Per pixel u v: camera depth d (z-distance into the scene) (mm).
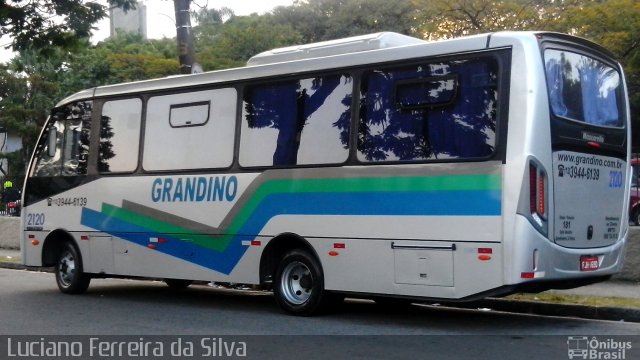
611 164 9781
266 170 10758
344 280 9906
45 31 15422
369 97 9844
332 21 47281
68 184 13406
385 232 9523
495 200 8648
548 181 8680
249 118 11055
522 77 8625
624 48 25562
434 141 9203
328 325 9906
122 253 12555
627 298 11070
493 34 8906
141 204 12289
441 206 9062
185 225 11680
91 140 13156
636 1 25891
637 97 26719
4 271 18125
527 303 11031
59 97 37000
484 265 8688
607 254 9633
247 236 10922
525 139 8539
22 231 14102
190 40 15195
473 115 8914
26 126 36250
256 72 11039
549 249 8688
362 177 9789
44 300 12711
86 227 13086
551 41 9016
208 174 11445
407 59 9531
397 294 9406
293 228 10406
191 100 11789
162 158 12086
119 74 36562
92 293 13789
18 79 36938
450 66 9164
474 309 11523
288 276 10688
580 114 9289
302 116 10477
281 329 9633
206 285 15031
